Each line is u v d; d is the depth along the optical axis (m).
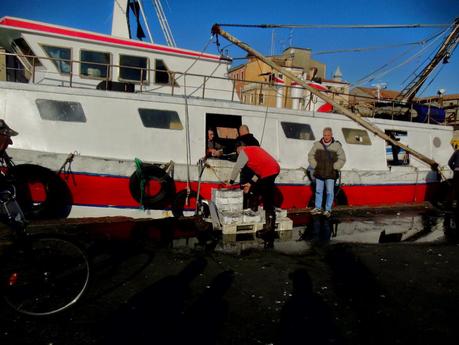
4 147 4.74
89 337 3.40
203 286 4.61
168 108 8.17
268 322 3.79
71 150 7.47
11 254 3.63
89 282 3.95
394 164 13.00
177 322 3.72
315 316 3.95
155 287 4.53
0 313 3.72
